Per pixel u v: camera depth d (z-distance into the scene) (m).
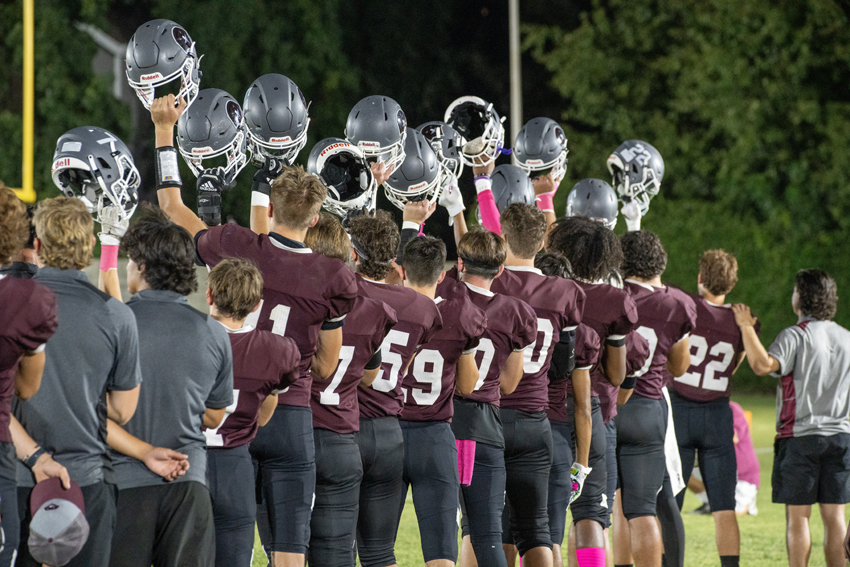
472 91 62.88
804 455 12.95
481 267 10.12
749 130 50.62
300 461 8.76
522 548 10.45
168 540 7.58
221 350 7.93
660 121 54.03
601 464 11.22
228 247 8.95
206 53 52.12
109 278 9.28
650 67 54.94
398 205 11.67
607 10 60.91
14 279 6.98
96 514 7.26
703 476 13.23
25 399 7.11
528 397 10.43
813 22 50.03
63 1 51.50
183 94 9.67
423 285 9.82
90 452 7.29
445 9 59.91
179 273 7.89
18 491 7.33
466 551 10.56
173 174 9.53
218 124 10.05
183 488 7.61
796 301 13.37
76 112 51.41
